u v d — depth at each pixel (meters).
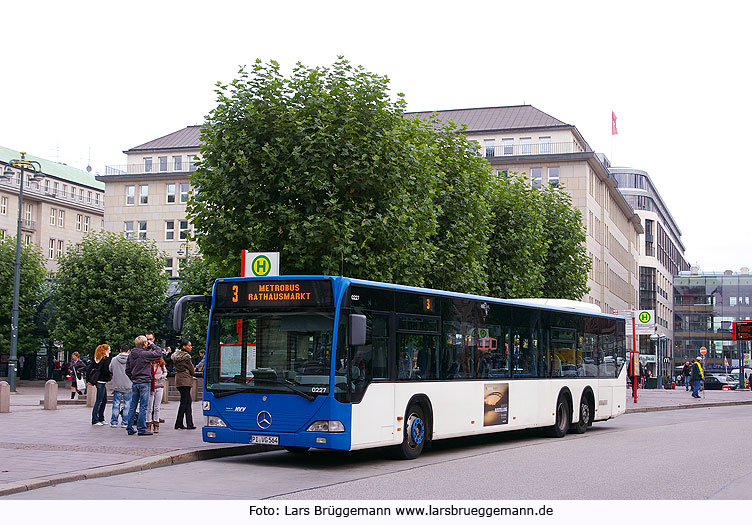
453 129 30.16
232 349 14.11
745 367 90.94
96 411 19.89
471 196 28.30
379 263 21.14
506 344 18.39
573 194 70.69
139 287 52.62
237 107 21.39
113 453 14.13
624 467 13.88
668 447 17.70
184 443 15.76
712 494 10.97
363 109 21.67
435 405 15.66
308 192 20.61
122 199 83.81
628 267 102.44
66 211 105.06
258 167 21.03
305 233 20.55
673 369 138.75
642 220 120.12
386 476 12.57
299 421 13.36
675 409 36.00
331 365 13.28
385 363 14.41
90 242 55.22
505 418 18.06
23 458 13.36
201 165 21.61
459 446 18.06
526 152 73.56
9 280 56.53
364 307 14.00
